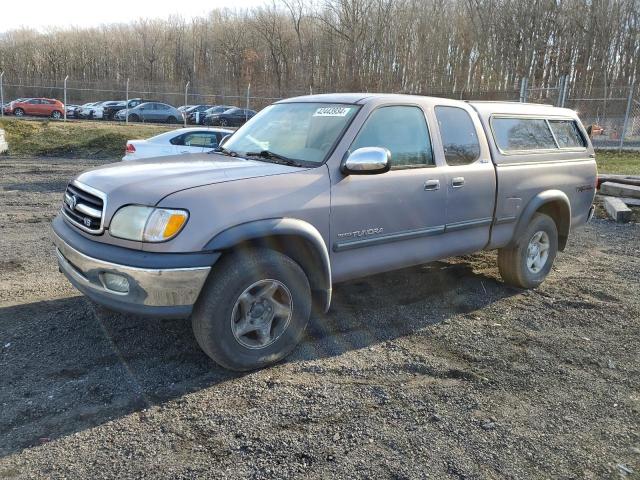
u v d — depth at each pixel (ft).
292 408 10.41
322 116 13.85
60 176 47.32
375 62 160.97
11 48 210.79
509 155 16.75
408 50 156.15
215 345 11.07
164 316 10.55
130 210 10.64
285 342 12.15
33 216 29.09
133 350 12.50
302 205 11.78
